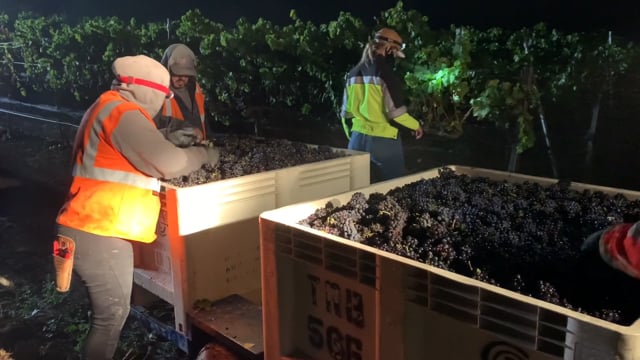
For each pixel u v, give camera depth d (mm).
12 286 4887
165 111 4289
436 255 2146
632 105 4609
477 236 2332
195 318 3205
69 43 9773
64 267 2947
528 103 4434
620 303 1800
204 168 3729
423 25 5195
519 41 4961
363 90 4672
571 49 4711
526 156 5293
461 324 1847
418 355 1985
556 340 1556
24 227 6418
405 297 1953
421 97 4766
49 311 4430
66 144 10359
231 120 7090
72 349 3867
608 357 1443
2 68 13039
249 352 2830
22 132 11773
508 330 1655
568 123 4961
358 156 4082
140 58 2982
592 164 4895
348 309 2195
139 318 3816
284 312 2477
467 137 5582
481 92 4594
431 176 3479
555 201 2836
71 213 2906
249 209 3449
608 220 2459
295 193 3684
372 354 2133
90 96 10180
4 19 13711
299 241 2303
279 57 6164
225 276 3418
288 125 6730
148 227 3039
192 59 4324
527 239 2287
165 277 3537
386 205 2678
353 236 2314
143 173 2947
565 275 2018
